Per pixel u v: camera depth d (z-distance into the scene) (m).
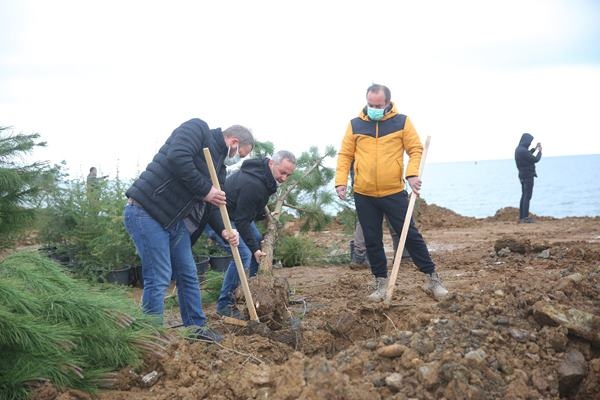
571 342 3.91
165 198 4.61
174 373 4.03
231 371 3.91
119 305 4.32
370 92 5.91
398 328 4.98
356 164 6.09
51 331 3.74
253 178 5.71
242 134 5.20
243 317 5.52
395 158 5.97
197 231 5.11
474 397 3.30
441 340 3.87
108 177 9.23
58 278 4.43
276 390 3.48
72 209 8.75
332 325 5.09
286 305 5.32
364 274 8.44
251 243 5.76
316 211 9.76
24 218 7.43
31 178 7.38
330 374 3.30
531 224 15.98
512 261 8.44
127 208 4.67
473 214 31.66
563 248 8.52
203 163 4.86
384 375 3.55
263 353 4.54
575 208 31.84
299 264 9.99
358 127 6.08
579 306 4.38
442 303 4.74
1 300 3.82
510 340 3.92
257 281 5.29
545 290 4.59
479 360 3.55
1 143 7.18
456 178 117.62
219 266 9.04
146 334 4.20
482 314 4.28
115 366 4.05
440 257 9.55
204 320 5.04
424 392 3.38
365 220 6.18
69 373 3.78
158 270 4.69
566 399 3.61
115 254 8.25
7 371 3.62
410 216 5.83
